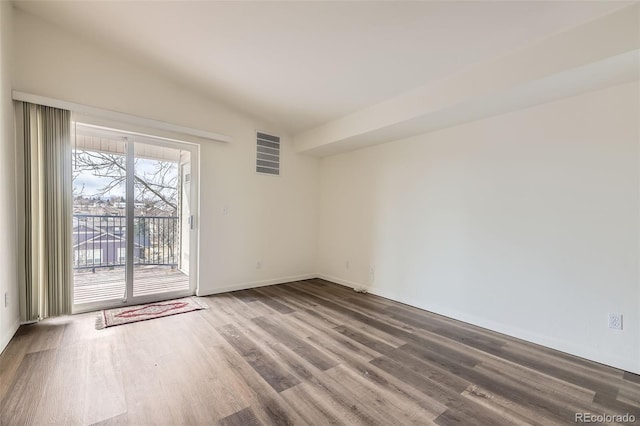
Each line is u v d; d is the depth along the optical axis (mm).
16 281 2580
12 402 1642
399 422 1562
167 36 2695
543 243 2586
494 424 1568
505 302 2814
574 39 1942
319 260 5062
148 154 3477
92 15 2566
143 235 3461
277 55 2730
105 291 3256
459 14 1965
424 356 2316
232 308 3346
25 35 2637
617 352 2207
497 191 2883
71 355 2186
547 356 2363
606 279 2268
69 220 2855
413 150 3664
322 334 2693
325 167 5000
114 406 1636
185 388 1818
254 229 4285
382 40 2330
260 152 4324
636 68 1942
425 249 3510
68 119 2826
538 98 2455
